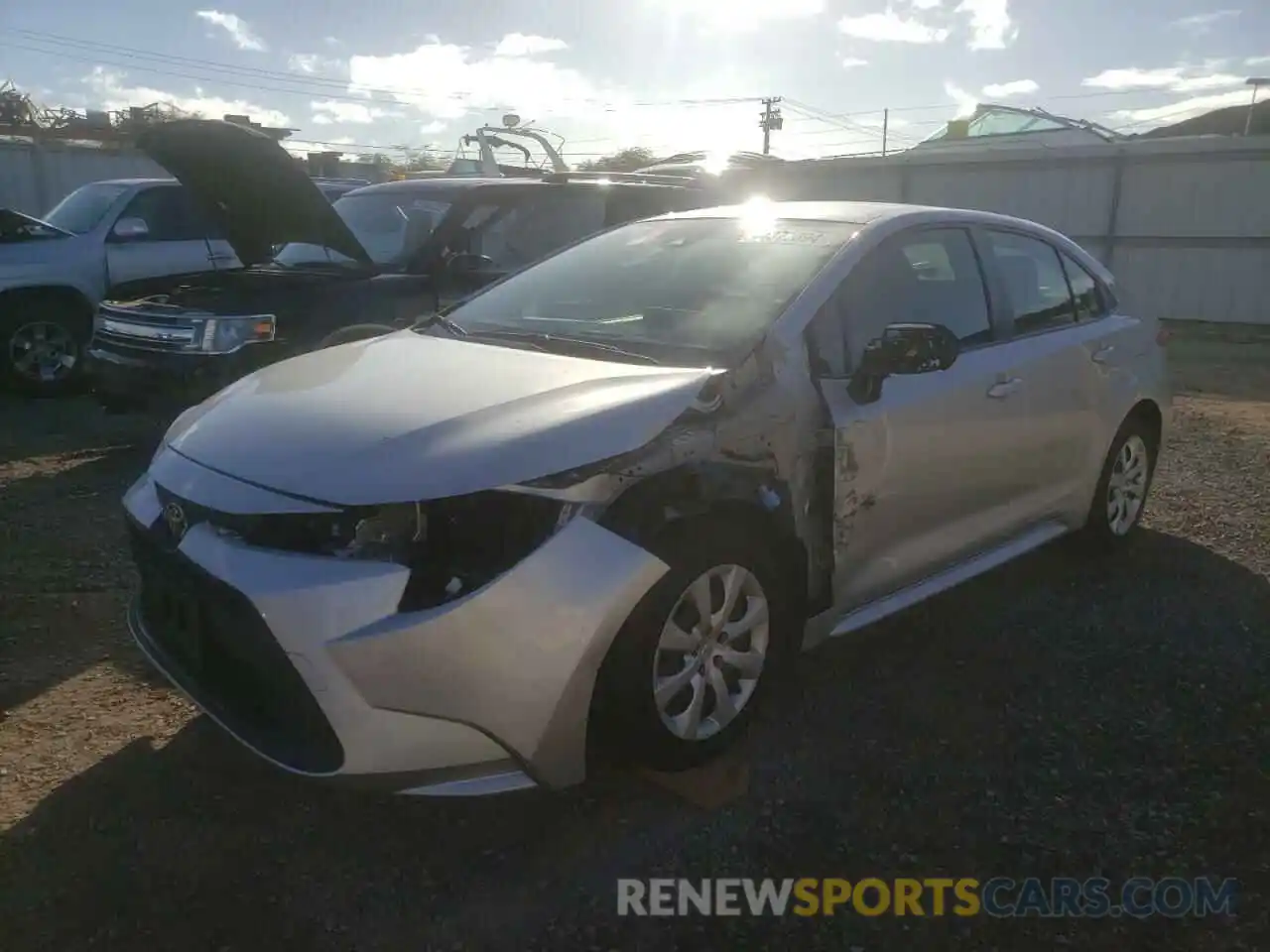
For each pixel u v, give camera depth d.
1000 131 31.11
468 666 2.60
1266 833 2.98
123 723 3.44
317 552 2.67
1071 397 4.51
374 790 2.64
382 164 35.94
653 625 2.85
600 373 3.25
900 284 3.89
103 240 8.91
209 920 2.57
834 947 2.54
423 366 3.41
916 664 3.95
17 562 4.79
